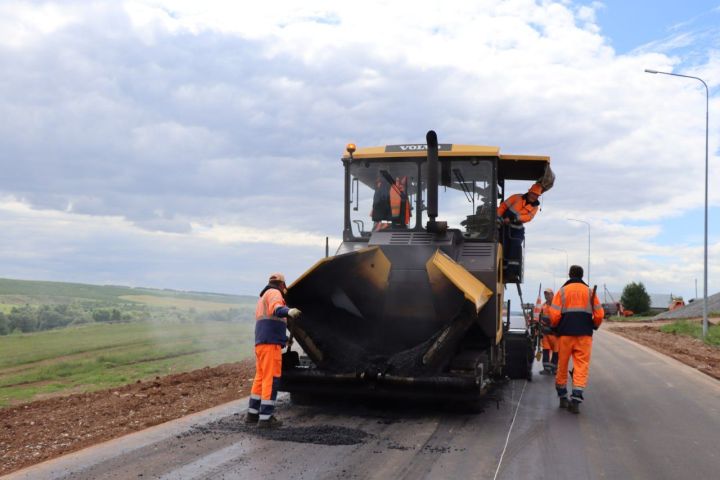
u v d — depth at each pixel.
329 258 8.46
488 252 9.39
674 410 9.66
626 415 9.20
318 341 9.02
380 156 9.98
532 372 14.34
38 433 7.33
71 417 8.27
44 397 11.56
